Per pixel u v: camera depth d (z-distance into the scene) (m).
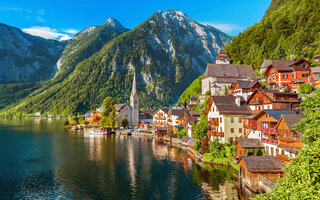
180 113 134.12
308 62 87.25
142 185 51.78
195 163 68.44
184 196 45.50
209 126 80.19
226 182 51.62
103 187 50.84
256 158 48.09
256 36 150.25
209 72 131.25
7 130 170.25
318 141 21.58
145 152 86.31
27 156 80.62
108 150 90.94
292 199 18.22
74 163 70.62
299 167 20.42
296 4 153.25
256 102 68.56
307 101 44.22
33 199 45.03
